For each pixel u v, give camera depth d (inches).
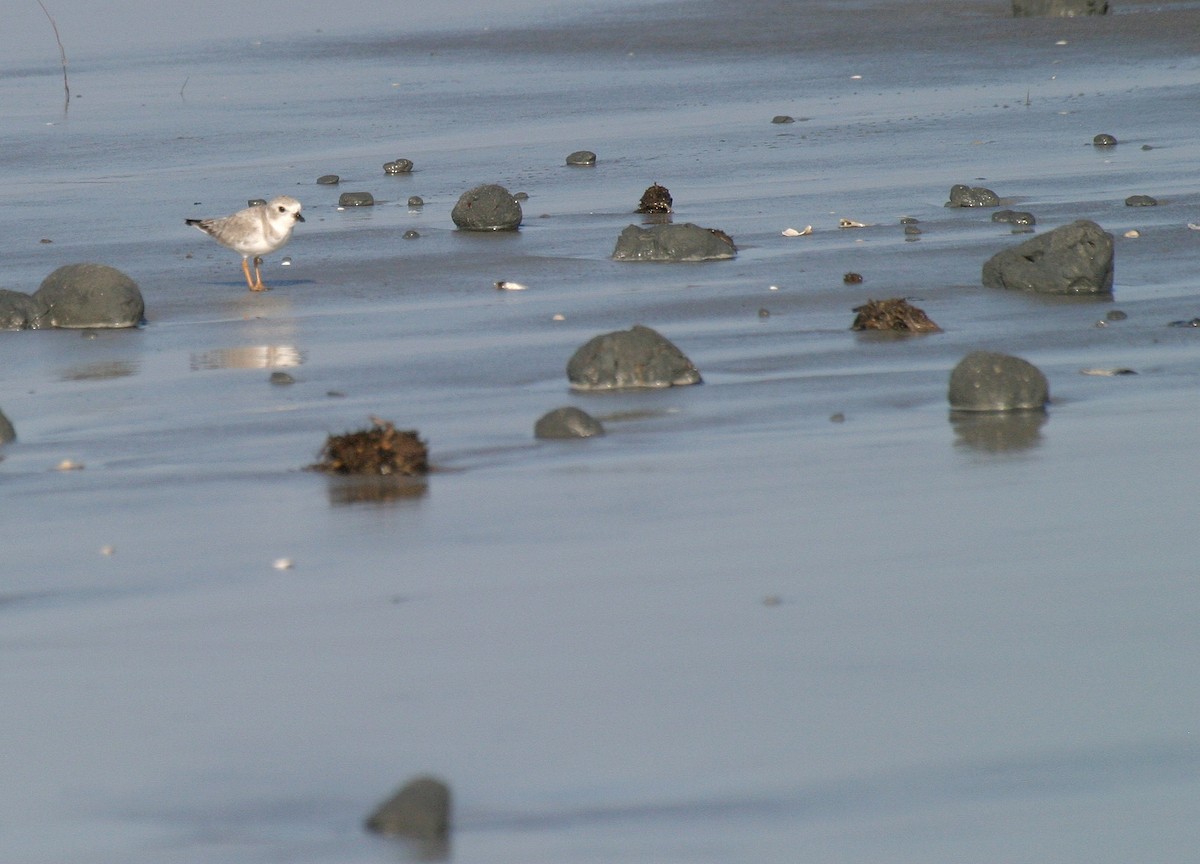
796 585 474.0
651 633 435.8
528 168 1540.4
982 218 1205.7
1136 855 321.1
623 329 856.9
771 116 1841.8
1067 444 634.8
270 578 493.4
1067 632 431.5
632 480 595.8
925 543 511.8
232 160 1646.2
